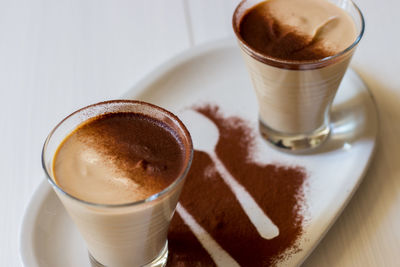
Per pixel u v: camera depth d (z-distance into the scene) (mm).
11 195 475
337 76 459
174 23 583
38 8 598
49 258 427
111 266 429
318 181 472
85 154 404
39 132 508
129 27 582
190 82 530
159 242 420
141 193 388
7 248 450
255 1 491
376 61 541
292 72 443
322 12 485
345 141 489
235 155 492
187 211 460
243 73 537
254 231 448
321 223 443
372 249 439
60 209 445
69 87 536
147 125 418
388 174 474
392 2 583
